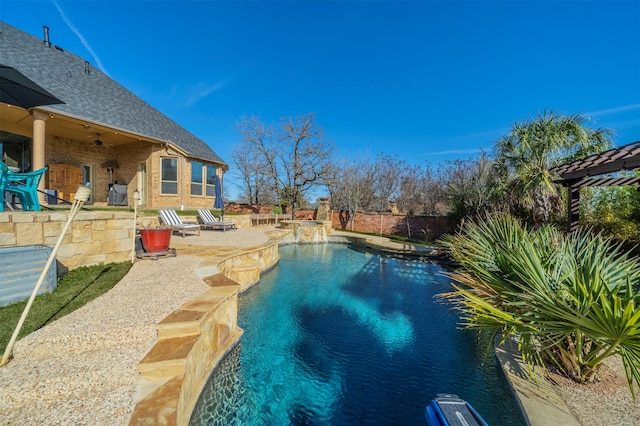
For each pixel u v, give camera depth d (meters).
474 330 5.05
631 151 4.24
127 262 5.83
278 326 5.06
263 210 23.48
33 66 10.70
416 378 3.69
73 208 2.80
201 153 15.93
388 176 26.50
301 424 2.90
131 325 3.02
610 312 2.21
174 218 9.96
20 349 2.68
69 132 11.88
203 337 3.24
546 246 3.93
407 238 16.55
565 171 6.19
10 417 2.11
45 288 3.97
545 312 2.66
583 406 2.71
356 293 7.16
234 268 6.83
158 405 2.24
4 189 4.80
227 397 3.25
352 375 3.73
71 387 2.36
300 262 10.59
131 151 13.94
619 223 6.95
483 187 11.69
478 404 3.16
